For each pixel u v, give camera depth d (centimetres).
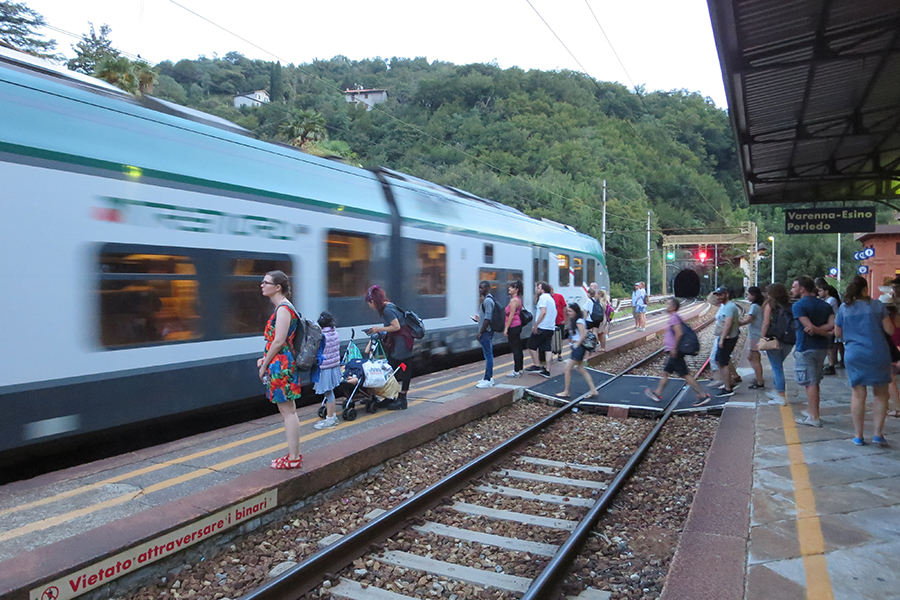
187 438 602
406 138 7838
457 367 1172
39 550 336
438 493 538
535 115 8356
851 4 511
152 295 571
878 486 483
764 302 924
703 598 321
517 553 442
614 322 2630
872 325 587
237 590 371
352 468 545
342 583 391
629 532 478
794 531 401
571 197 5538
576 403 899
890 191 1196
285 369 473
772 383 982
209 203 631
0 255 459
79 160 518
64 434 498
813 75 659
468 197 1274
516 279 1395
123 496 436
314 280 766
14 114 488
